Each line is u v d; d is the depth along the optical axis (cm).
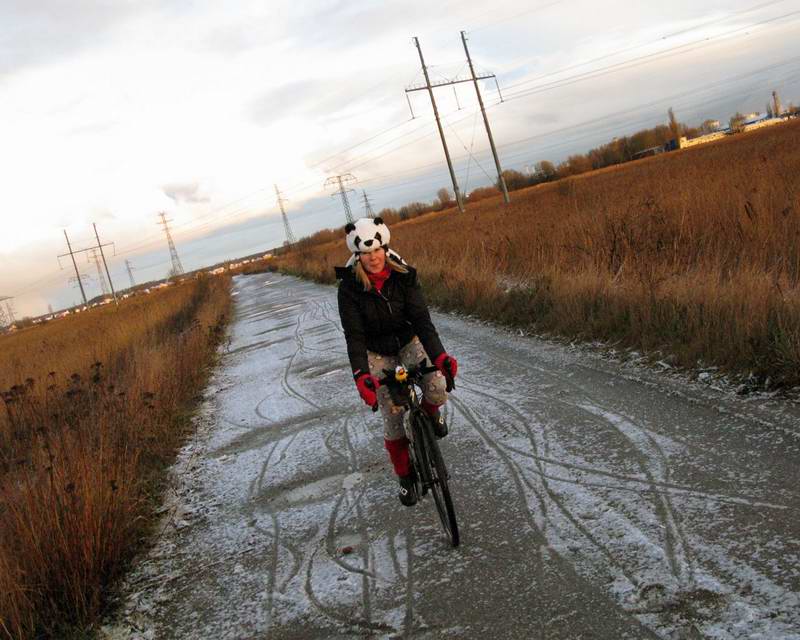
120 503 485
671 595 297
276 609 365
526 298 1030
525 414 592
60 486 463
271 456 643
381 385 403
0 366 1623
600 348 757
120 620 386
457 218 3703
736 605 280
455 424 607
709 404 516
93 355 1349
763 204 914
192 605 391
